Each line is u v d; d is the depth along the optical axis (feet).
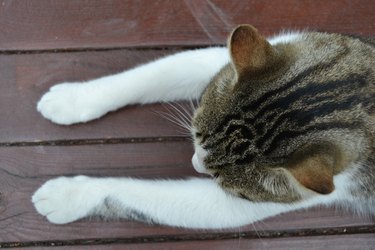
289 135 2.38
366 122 2.44
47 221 2.81
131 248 2.83
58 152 2.86
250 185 2.47
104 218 2.79
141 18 2.94
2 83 2.88
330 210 2.88
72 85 2.83
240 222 2.72
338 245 2.88
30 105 2.87
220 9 2.96
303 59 2.47
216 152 2.48
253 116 2.42
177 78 2.80
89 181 2.76
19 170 2.84
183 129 2.89
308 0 2.99
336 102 2.42
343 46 2.54
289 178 2.41
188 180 2.77
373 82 2.47
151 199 2.73
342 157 2.39
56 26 2.91
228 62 2.66
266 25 2.97
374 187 2.60
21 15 2.91
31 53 2.90
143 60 2.93
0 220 2.82
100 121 2.87
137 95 2.83
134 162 2.88
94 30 2.93
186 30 2.95
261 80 2.42
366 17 2.99
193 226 2.74
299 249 2.87
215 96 2.49
